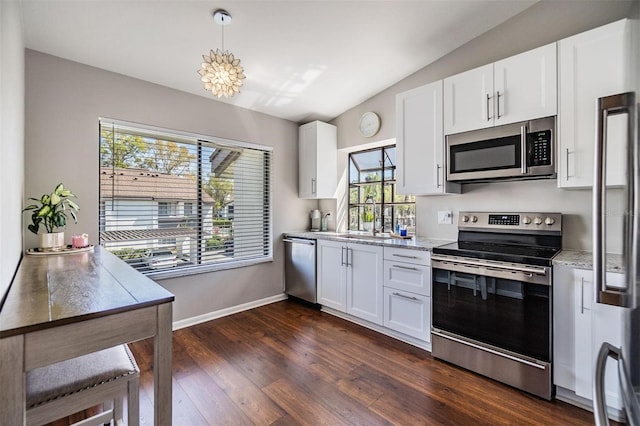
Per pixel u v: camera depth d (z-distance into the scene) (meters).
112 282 1.24
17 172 1.52
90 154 2.33
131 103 2.53
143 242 2.63
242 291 3.28
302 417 1.62
